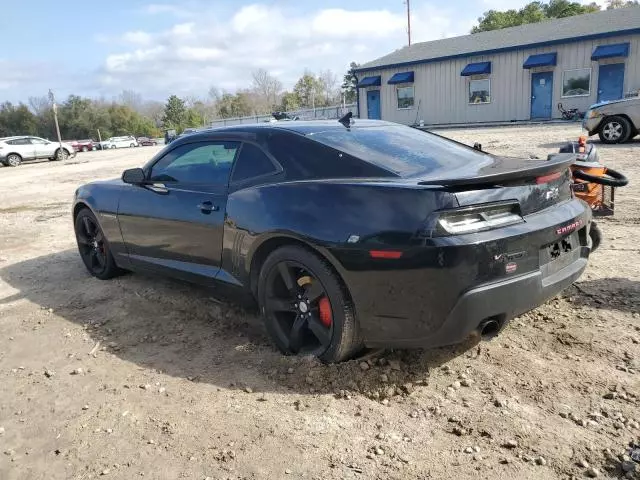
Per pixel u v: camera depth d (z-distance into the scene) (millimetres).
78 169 21609
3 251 7039
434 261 2664
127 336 3982
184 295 4703
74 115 87000
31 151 29312
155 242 4371
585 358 3215
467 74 27828
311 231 3039
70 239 7555
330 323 3168
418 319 2803
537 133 19078
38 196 13109
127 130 90938
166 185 4277
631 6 26984
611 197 5816
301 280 3250
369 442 2582
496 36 29750
